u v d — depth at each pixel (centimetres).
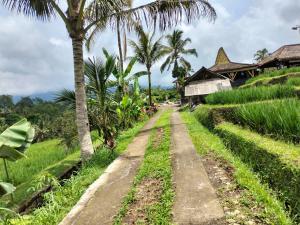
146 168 723
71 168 939
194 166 700
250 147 646
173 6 1005
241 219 412
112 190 625
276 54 2998
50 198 588
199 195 518
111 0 984
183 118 1966
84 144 916
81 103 920
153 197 545
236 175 578
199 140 994
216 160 733
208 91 2706
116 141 1252
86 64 1096
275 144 579
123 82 1580
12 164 1262
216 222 418
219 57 3756
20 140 603
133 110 1947
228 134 855
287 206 444
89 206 552
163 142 1048
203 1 1027
